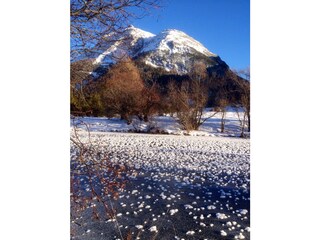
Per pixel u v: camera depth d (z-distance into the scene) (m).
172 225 4.30
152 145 11.05
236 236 3.94
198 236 3.99
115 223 4.17
